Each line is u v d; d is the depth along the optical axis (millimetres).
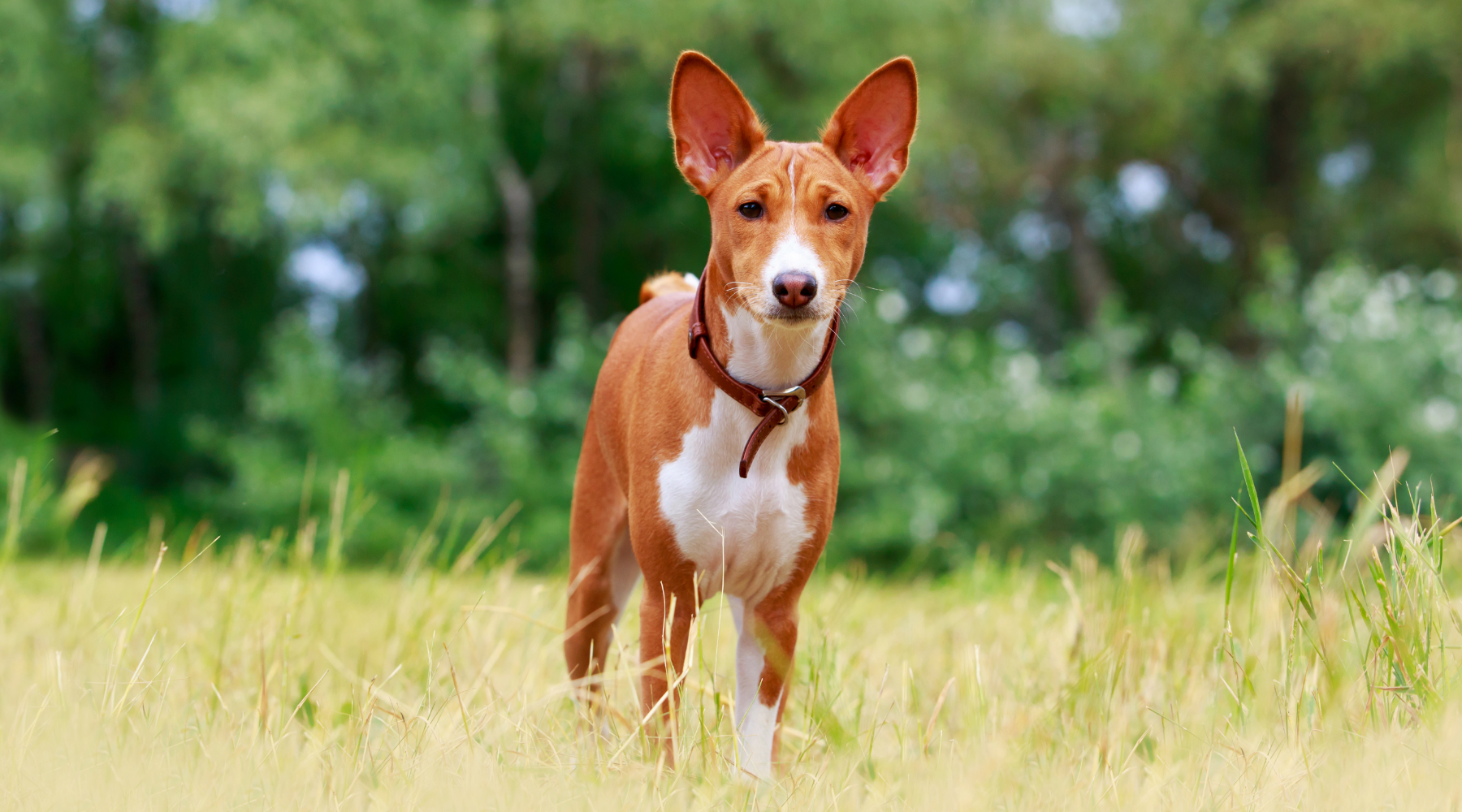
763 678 2971
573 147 15891
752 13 13062
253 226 12633
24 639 3717
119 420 18812
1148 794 2438
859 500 12086
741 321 2904
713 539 2959
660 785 2559
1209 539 10484
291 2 12445
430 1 13219
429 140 13172
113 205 15555
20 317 18438
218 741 2689
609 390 3461
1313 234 17656
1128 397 12312
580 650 3447
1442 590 2795
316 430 12883
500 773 2529
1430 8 14711
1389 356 10234
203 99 12039
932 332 13109
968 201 17438
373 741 2926
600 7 13023
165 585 3201
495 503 12844
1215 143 18188
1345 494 10305
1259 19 15586
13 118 13359
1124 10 16203
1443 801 2291
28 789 2402
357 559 11828
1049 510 11500
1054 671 3443
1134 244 19984
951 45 14422
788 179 2887
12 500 4129
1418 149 16562
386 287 17219
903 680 3156
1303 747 2555
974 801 2373
